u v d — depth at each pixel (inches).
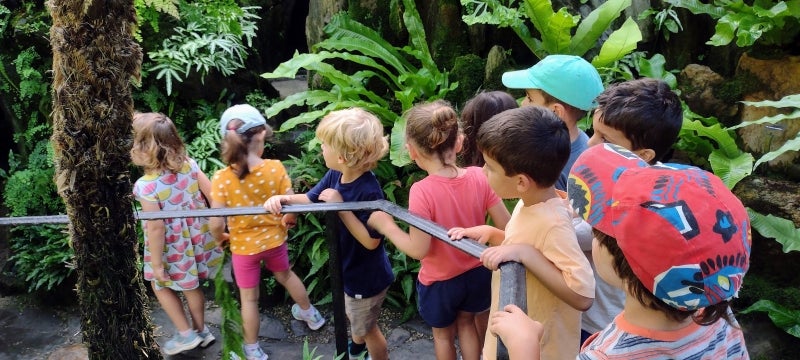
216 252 112.7
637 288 38.4
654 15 144.1
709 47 141.5
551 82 79.0
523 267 51.8
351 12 156.2
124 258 61.1
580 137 82.6
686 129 119.6
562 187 79.4
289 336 118.3
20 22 156.1
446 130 74.0
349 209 71.1
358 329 93.1
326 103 154.9
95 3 52.1
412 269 123.3
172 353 110.8
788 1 119.6
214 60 163.5
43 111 159.3
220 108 167.5
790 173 119.7
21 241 146.6
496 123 56.1
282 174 101.7
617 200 38.5
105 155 56.7
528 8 127.4
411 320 121.6
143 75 158.1
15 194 149.4
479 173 78.4
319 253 125.1
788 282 112.0
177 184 102.1
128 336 63.1
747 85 128.1
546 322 59.9
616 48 121.8
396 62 143.4
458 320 82.0
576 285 54.4
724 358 40.4
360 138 78.8
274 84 199.5
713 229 35.6
